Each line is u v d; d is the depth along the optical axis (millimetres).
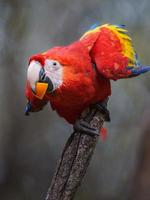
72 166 6488
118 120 15977
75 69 6598
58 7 15258
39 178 16719
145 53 14344
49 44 15438
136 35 14602
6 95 16266
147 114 12836
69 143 6551
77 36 15414
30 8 14852
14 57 15453
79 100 6684
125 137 16062
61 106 6855
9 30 14727
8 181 16578
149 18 14820
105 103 6852
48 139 16828
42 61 6539
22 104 16359
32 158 16750
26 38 15062
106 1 15102
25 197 16562
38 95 6570
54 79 6539
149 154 11984
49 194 6480
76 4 15312
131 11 14938
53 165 16797
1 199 16484
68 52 6742
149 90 15203
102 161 16688
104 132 7160
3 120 16391
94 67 6797
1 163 16562
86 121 6715
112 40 6953
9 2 14602
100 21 15164
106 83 6844
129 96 15438
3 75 15984
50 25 15297
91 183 16781
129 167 16031
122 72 6820
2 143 16469
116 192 16594
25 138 16594
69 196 6461
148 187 11875
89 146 6535
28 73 6582
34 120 16609
